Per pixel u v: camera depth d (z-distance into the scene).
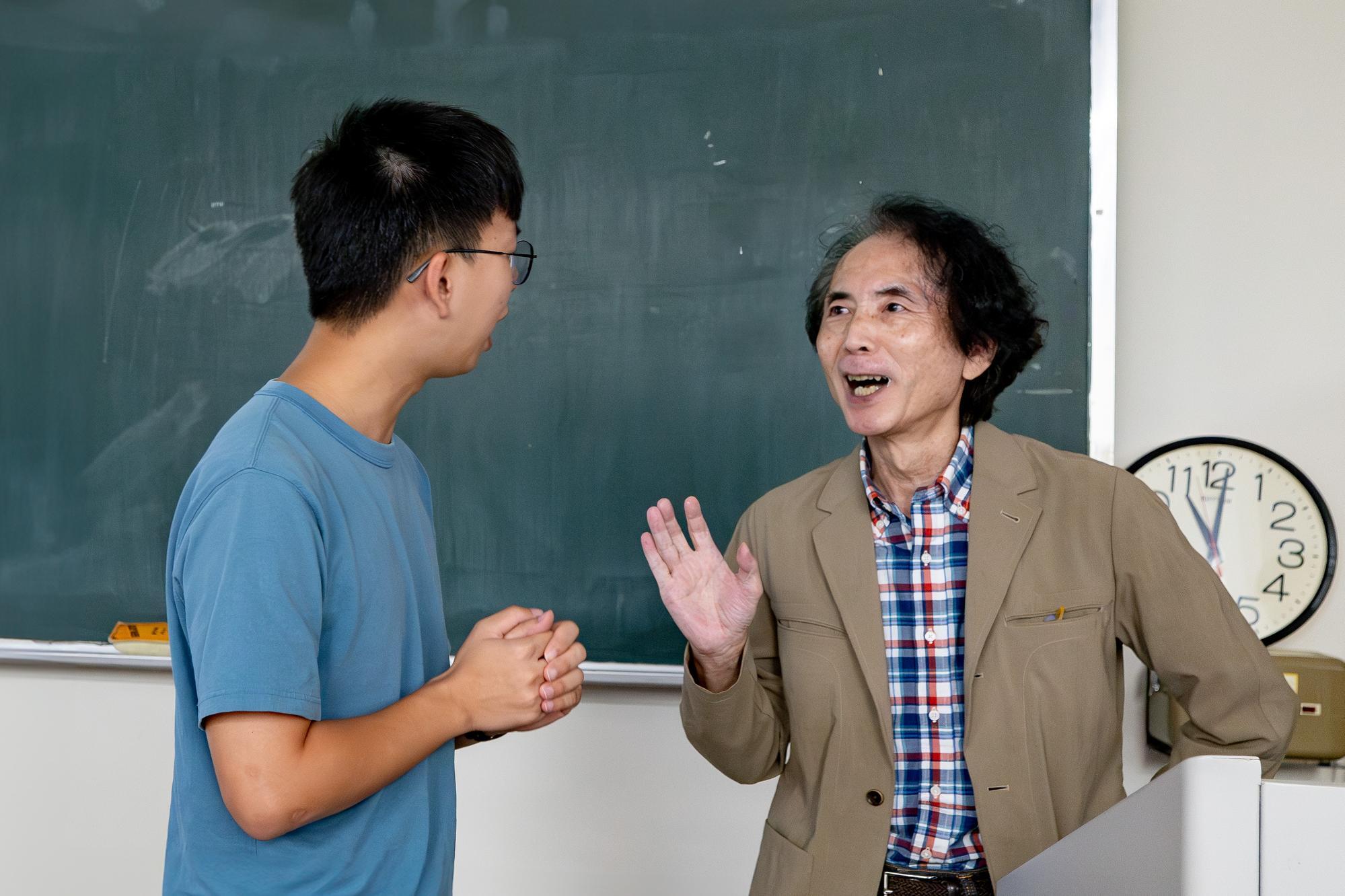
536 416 2.04
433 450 2.06
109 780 2.12
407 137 1.02
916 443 1.29
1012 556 1.24
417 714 0.97
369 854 0.98
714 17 1.99
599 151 2.02
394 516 1.05
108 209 2.12
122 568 2.12
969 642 1.22
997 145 1.91
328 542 0.95
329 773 0.88
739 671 1.29
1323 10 1.86
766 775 1.44
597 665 2.02
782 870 1.28
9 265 2.14
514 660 1.02
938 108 1.93
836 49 1.96
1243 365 1.88
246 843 0.93
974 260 1.26
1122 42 1.91
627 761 2.04
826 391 1.97
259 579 0.88
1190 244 1.89
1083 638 1.23
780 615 1.36
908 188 1.94
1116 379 1.91
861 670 1.27
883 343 1.24
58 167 2.13
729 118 1.99
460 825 2.07
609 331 2.02
